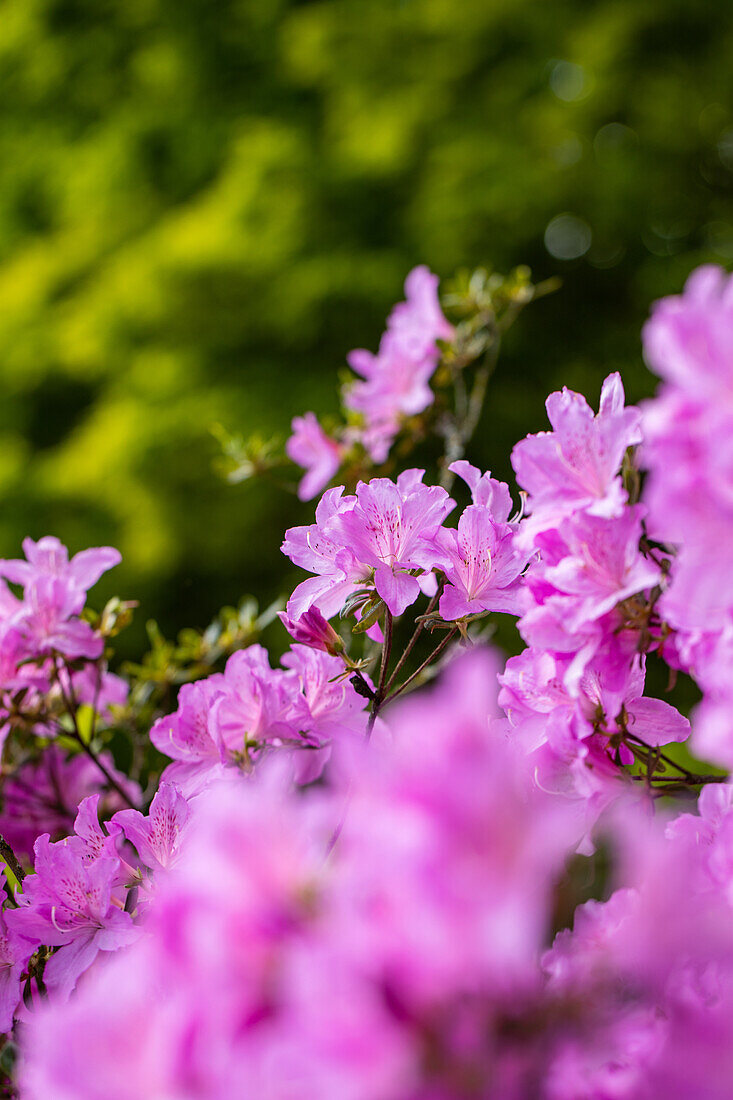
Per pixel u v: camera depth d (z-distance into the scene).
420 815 0.69
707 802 0.92
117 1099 0.73
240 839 0.75
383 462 1.57
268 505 3.40
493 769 0.69
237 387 3.49
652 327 0.81
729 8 3.57
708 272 0.81
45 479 3.67
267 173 3.58
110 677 1.24
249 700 1.01
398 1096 0.68
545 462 0.92
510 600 0.98
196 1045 0.72
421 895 0.67
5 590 1.16
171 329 3.61
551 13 3.62
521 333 3.48
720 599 0.81
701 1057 0.79
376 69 3.75
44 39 4.09
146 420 3.42
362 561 0.98
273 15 3.90
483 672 0.72
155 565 3.42
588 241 3.78
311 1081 0.69
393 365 1.48
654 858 0.79
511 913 0.66
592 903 0.88
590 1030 0.78
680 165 3.77
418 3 3.74
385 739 1.01
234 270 3.43
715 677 0.86
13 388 3.99
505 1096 0.70
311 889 0.75
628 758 0.95
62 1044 0.74
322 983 0.68
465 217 3.43
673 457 0.81
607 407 0.91
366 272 3.40
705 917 0.80
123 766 2.11
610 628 0.91
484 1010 0.70
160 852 0.94
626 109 3.67
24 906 0.97
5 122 4.19
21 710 1.19
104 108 4.14
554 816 0.70
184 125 3.92
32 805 1.22
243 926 0.73
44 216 4.33
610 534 0.91
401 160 3.54
